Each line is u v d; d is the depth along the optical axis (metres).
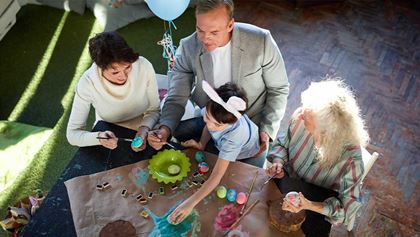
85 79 1.97
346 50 3.62
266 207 1.63
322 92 1.68
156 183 1.71
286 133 1.93
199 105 2.29
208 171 1.76
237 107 1.61
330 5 3.98
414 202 2.73
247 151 1.99
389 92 3.33
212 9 1.71
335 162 1.73
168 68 3.15
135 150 1.84
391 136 3.06
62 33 3.73
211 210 1.62
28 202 2.01
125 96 2.04
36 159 2.91
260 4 3.99
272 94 2.17
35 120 3.14
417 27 3.80
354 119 1.64
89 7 3.85
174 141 1.98
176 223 1.57
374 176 2.85
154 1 2.56
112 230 1.55
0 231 2.52
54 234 1.56
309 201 1.60
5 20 3.61
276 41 3.68
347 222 1.65
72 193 1.66
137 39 3.67
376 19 3.86
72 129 2.02
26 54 3.58
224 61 2.03
